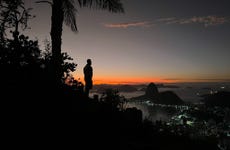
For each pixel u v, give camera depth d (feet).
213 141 35.35
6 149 12.09
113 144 19.48
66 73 18.12
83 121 17.69
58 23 33.40
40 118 14.25
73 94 19.21
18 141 12.66
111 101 32.68
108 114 23.56
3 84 13.79
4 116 13.19
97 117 20.40
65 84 19.02
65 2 36.11
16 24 19.66
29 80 14.57
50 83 15.70
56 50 33.17
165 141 29.71
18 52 14.51
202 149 31.14
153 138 28.91
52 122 14.74
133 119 31.76
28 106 14.11
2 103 13.44
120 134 23.04
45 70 15.70
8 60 14.28
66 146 14.35
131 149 21.26
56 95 15.80
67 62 17.93
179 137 33.32
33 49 15.20
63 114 15.90
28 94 14.34
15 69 14.24
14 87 13.97
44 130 14.01
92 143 16.76
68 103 17.01
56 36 33.32
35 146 12.94
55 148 13.70
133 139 24.67
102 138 18.60
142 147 23.03
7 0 19.22
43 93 14.99
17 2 19.56
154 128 35.29
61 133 14.79
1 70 13.84
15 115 13.52
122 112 32.42
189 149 29.25
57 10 33.40
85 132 16.90
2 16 19.33
